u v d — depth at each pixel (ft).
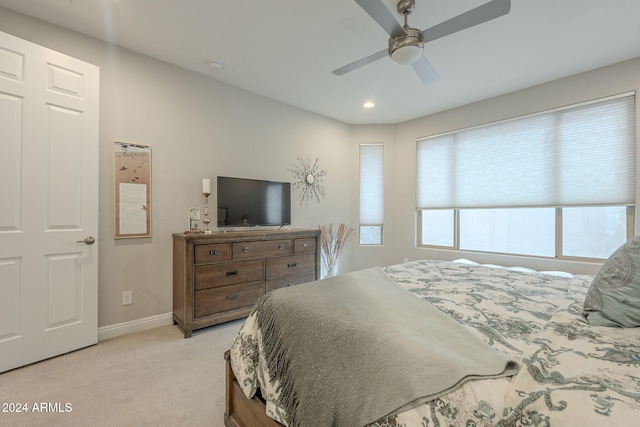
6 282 6.24
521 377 2.42
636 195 8.65
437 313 3.82
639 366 2.43
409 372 2.59
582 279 5.97
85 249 7.45
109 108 8.14
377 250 15.25
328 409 2.99
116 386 5.91
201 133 9.97
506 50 8.26
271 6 6.59
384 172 15.16
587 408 1.92
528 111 10.68
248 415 4.26
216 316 8.78
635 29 7.27
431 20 7.00
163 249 9.15
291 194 12.77
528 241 11.03
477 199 12.20
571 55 8.52
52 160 6.87
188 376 6.33
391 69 9.38
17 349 6.39
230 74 9.92
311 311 3.82
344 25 7.26
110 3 6.52
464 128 12.51
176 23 7.24
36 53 6.61
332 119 14.39
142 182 8.72
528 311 4.09
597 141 9.34
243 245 9.39
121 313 8.39
